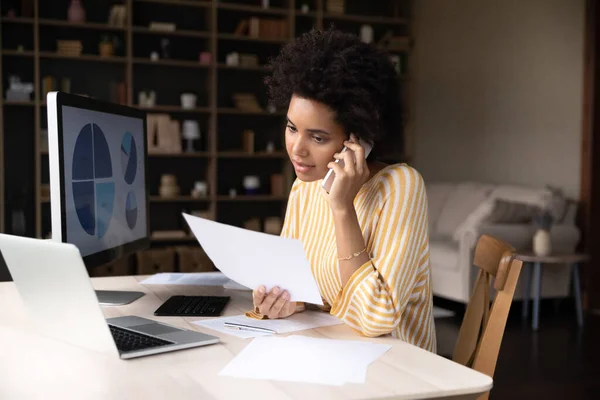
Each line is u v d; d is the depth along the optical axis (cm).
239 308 170
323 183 149
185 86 672
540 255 515
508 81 677
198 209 683
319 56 143
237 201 700
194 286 200
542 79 641
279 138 704
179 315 161
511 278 147
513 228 543
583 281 591
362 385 111
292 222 185
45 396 106
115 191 193
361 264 145
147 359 125
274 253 144
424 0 765
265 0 673
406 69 738
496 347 147
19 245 129
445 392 110
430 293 160
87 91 638
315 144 148
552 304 598
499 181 691
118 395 107
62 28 627
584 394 358
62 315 130
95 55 628
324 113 144
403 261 144
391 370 120
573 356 430
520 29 662
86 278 123
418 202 150
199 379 114
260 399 105
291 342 135
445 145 750
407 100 736
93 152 180
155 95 662
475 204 652
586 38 600
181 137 662
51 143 161
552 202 576
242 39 658
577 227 598
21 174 621
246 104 673
